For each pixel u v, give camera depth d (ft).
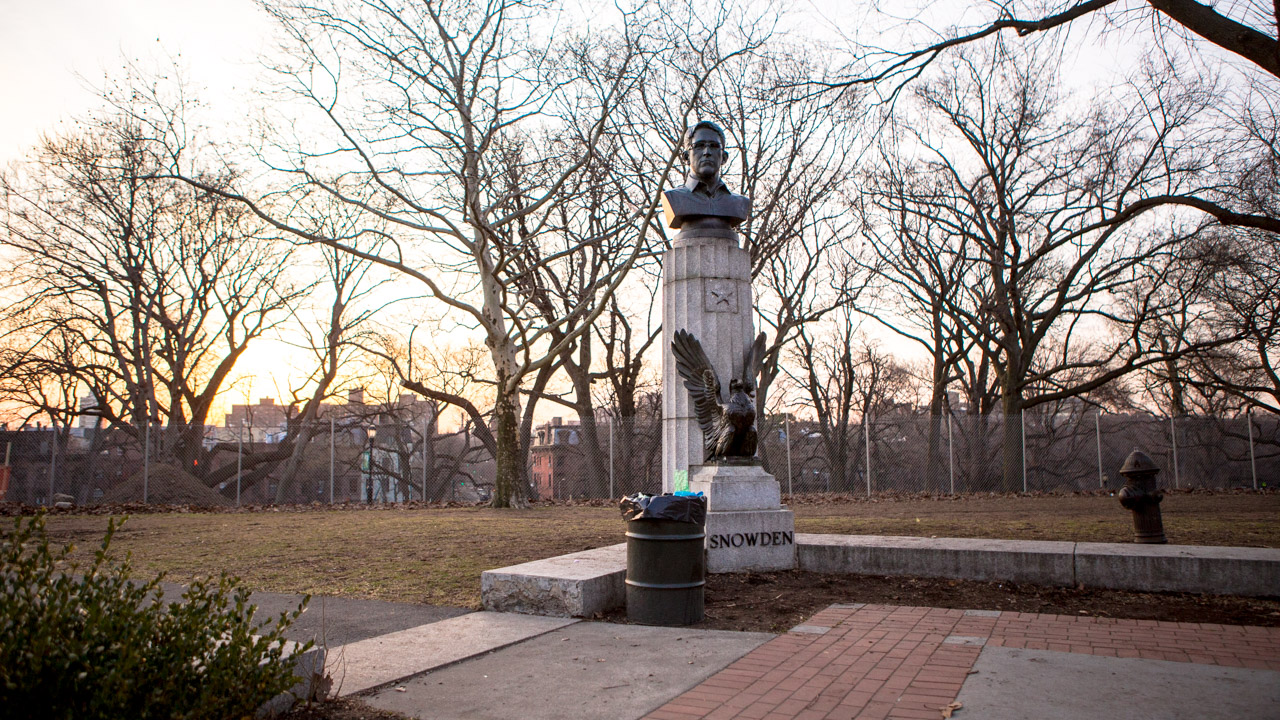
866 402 161.48
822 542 31.60
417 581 30.17
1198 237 100.73
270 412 220.23
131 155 86.89
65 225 99.45
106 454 101.04
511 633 21.79
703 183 36.01
